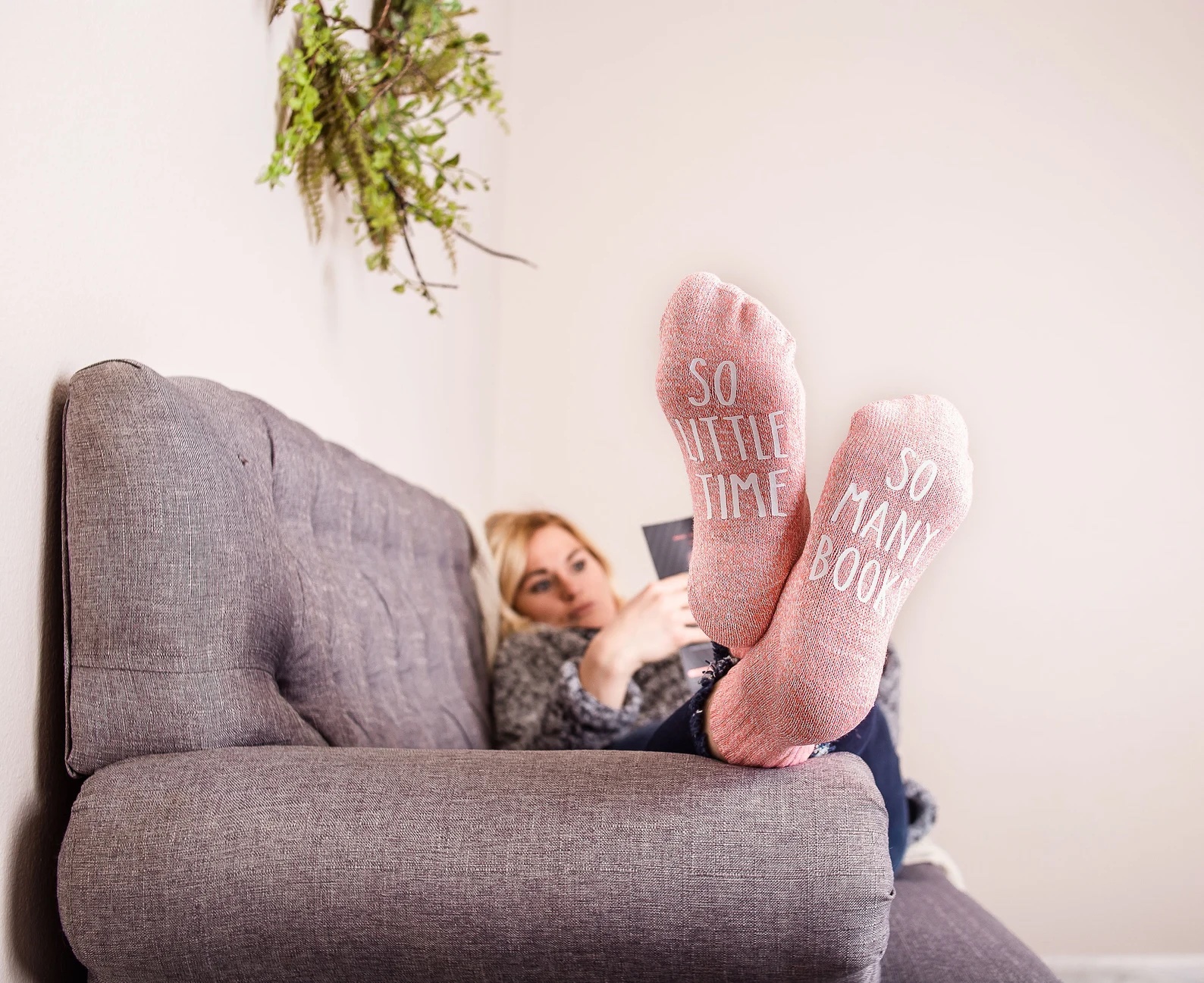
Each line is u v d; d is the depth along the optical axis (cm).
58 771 88
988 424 284
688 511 297
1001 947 119
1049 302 286
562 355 303
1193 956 267
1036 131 291
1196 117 286
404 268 208
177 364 115
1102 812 272
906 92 297
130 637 81
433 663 155
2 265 83
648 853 70
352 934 70
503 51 298
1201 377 279
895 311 292
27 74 86
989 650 277
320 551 120
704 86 305
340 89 146
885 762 121
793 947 68
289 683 98
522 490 300
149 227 108
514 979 70
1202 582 274
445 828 72
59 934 87
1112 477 279
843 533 73
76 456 83
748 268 299
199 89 120
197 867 72
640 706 187
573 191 306
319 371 163
